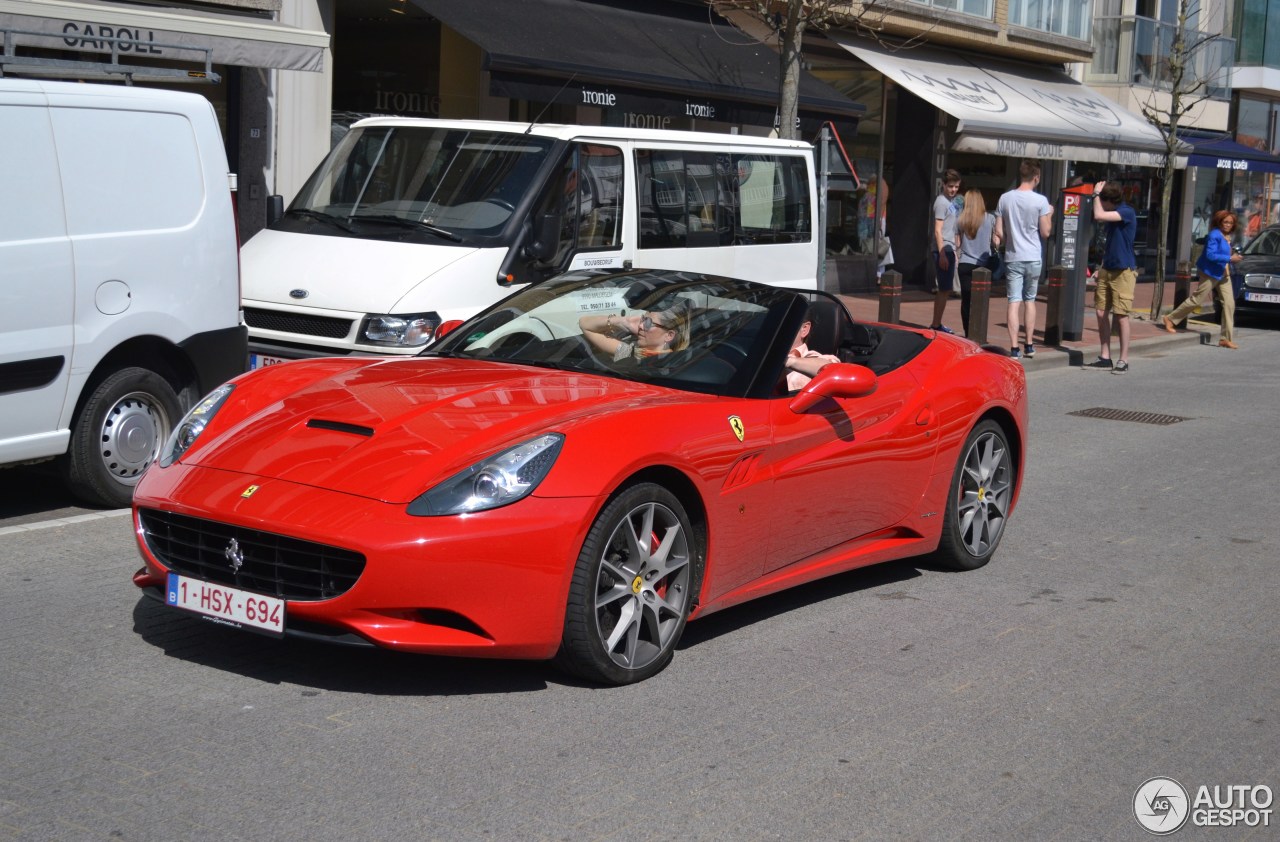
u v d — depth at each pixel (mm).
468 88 16688
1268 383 15078
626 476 4570
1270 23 35969
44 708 4320
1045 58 26625
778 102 16750
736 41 18312
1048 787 4125
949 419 6297
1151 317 22000
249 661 4820
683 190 10062
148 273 6957
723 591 5160
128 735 4129
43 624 5160
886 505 5988
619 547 4676
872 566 6734
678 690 4770
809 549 5605
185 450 4828
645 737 4312
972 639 5578
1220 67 31047
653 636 4844
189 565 4559
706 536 4996
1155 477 9484
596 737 4285
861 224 23438
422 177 9211
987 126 20141
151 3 12047
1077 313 18172
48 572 5883
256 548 4367
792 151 11320
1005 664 5277
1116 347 18078
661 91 15383
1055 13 26141
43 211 6488
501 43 13859
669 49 16531
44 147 6492
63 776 3816
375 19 16031
